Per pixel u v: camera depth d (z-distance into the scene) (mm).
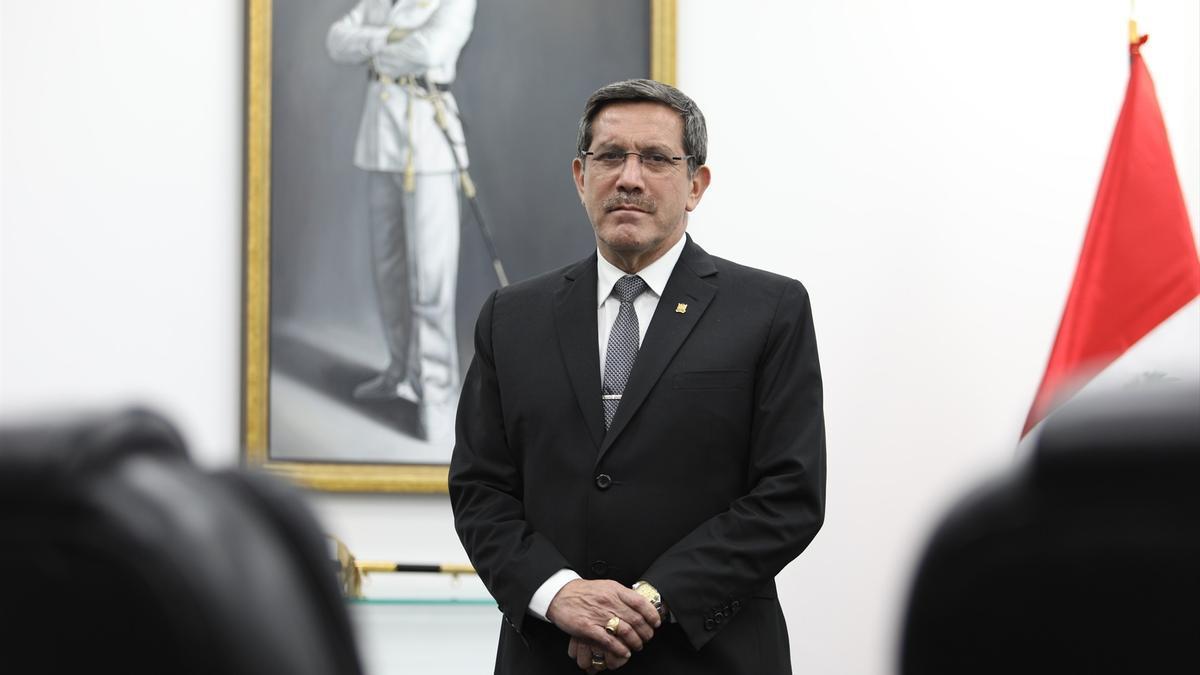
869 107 5547
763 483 2703
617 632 2535
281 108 5305
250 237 5250
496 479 2912
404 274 5355
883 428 5504
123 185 5246
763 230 5492
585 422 2785
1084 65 5621
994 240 5570
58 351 5191
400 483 5242
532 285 3016
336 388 5293
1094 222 5090
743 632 2676
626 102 2916
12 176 5195
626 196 2846
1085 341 5004
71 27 5246
